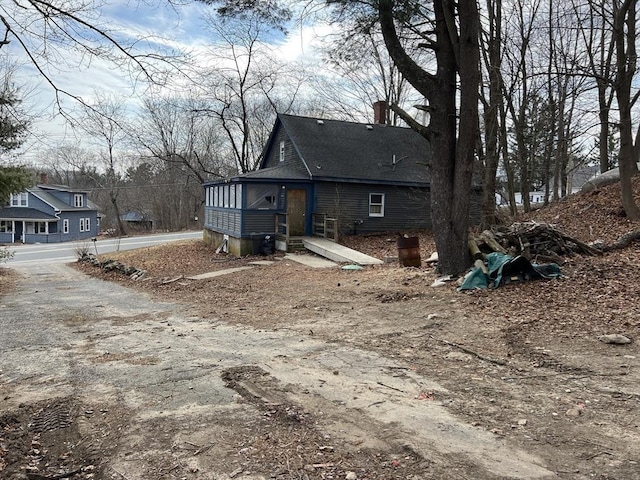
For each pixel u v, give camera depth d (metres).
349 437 3.73
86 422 4.22
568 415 3.99
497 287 8.68
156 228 57.16
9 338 7.65
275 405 4.41
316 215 20.50
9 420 4.30
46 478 3.31
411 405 4.34
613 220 13.99
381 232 21.89
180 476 3.22
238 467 3.32
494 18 17.55
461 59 9.72
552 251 9.98
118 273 17.78
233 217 20.47
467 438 3.66
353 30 12.13
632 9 16.00
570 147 28.97
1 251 21.81
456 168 10.05
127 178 57.91
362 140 23.72
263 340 7.01
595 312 6.87
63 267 22.11
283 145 24.00
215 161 43.94
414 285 10.08
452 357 5.75
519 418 3.99
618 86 13.45
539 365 5.29
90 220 51.44
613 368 5.00
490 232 10.61
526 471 3.16
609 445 3.46
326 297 10.18
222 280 14.12
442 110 10.11
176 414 4.29
